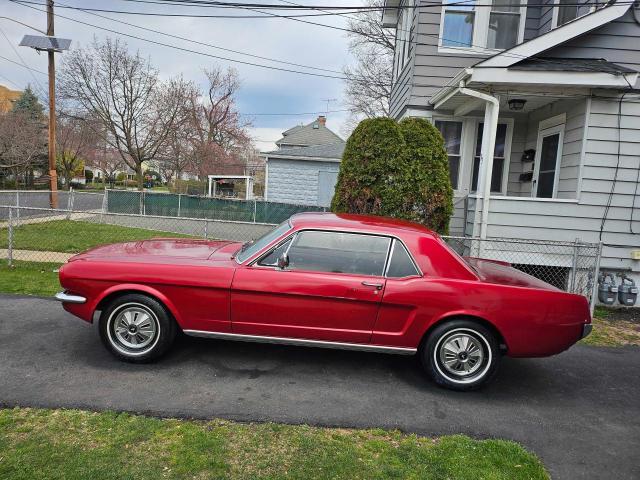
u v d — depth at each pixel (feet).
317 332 13.57
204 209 59.31
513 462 10.00
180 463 9.25
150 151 94.02
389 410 12.16
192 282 13.53
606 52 27.04
